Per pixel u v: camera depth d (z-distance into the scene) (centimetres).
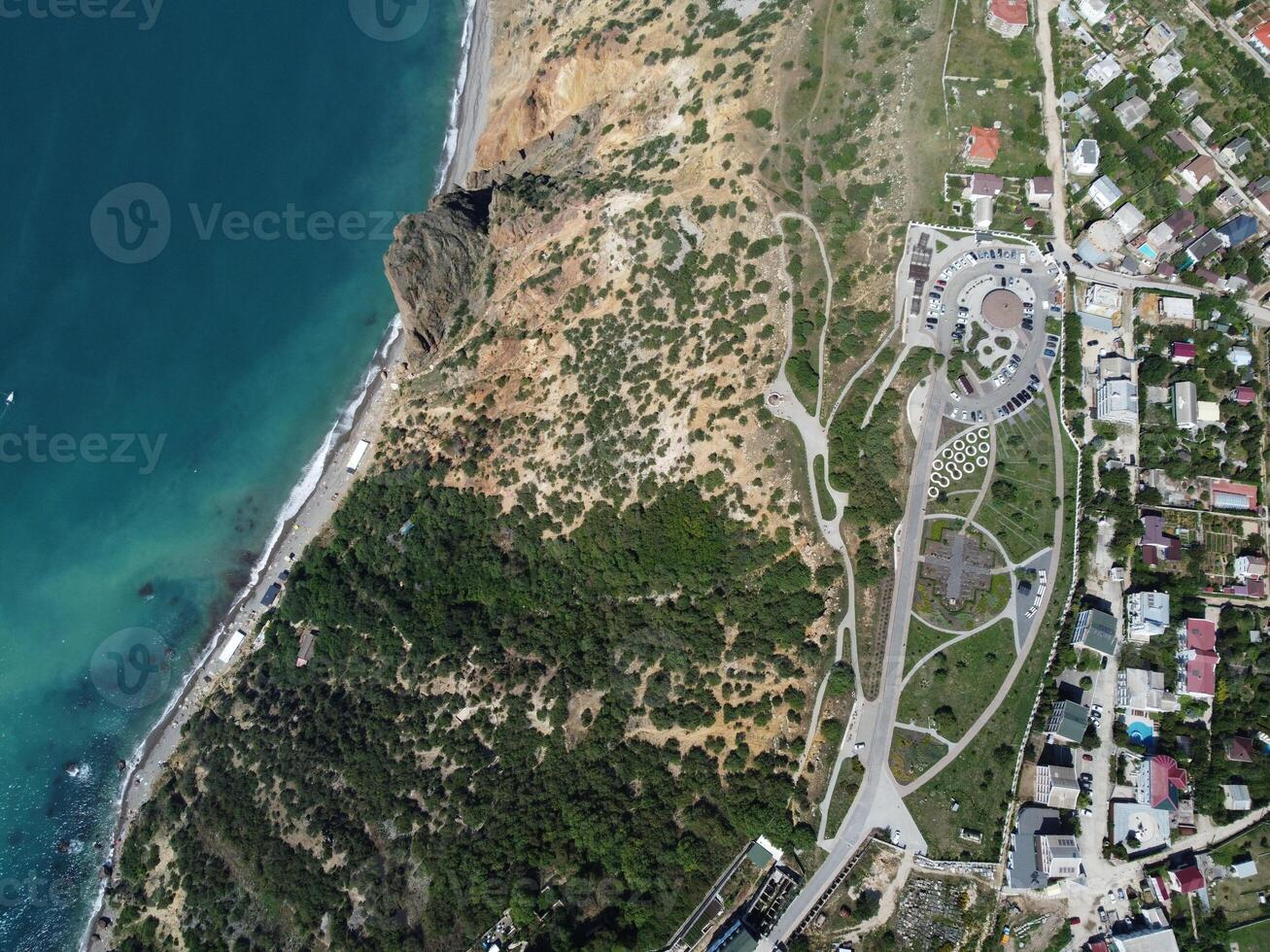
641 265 11856
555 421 11969
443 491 12475
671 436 11094
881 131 11438
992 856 9631
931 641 10169
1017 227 11200
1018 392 10800
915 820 9712
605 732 10194
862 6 11769
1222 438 10756
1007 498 10488
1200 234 11206
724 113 11875
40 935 12188
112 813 12794
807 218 11362
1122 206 11194
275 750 11875
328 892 10562
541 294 12569
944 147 11331
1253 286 11112
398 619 11956
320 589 12738
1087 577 10419
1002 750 9875
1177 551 10419
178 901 11481
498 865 9869
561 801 10000
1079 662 10181
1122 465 10719
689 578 10581
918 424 10712
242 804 11625
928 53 11544
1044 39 11569
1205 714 10125
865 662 10094
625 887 9481
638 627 10656
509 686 10944
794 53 11781
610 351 11831
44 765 13038
